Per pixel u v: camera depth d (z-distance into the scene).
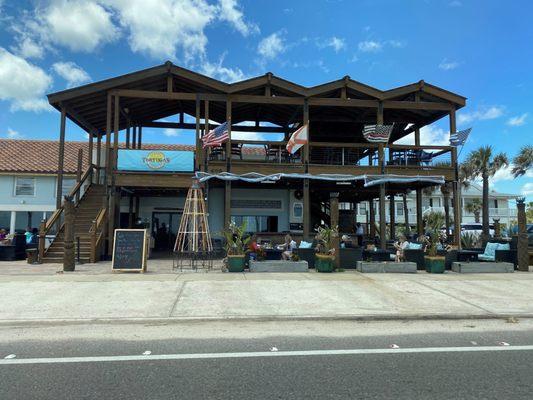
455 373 4.86
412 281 10.78
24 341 6.09
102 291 9.23
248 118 21.08
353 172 17.11
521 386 4.48
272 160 18.16
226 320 7.35
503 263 12.71
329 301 8.62
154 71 16.41
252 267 12.12
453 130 17.69
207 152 16.58
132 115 19.70
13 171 22.77
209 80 16.59
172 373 4.81
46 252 15.01
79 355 5.46
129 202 20.27
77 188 17.08
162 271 12.18
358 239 20.02
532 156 29.78
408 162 18.41
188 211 14.18
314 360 5.29
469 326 7.20
